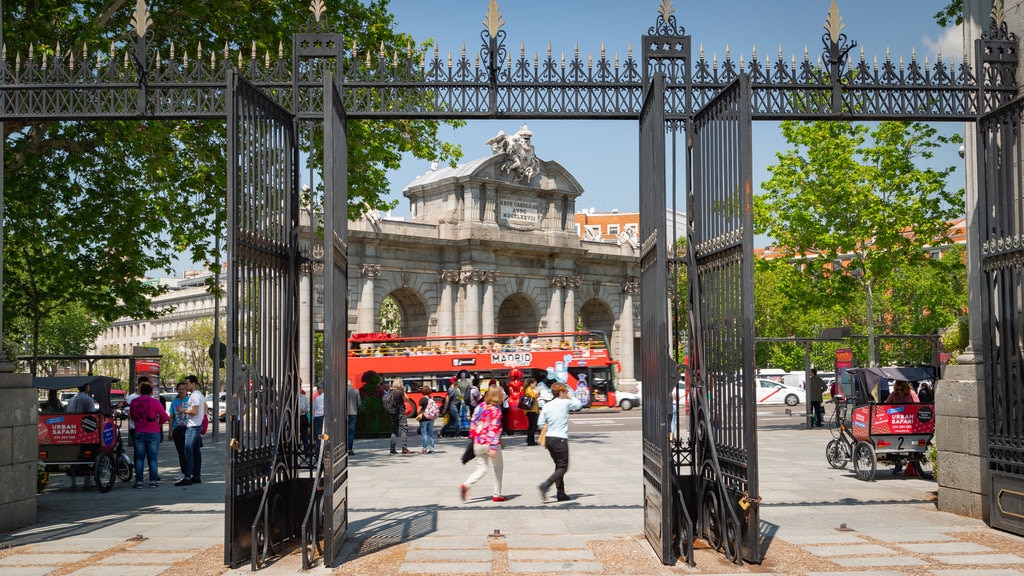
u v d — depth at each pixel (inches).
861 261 1333.7
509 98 427.8
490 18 428.8
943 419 497.7
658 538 377.7
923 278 2361.0
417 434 1330.0
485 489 628.7
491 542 412.8
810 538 412.8
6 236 952.3
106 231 994.7
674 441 419.8
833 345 2721.5
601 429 1392.7
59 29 755.4
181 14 810.8
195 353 4352.9
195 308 5541.3
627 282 3154.5
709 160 406.0
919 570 346.0
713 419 408.2
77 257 1089.4
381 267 2568.9
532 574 346.3
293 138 439.5
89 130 875.4
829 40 433.4
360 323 2516.0
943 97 446.9
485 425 562.3
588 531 442.3
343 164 419.8
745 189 354.9
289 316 430.9
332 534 361.7
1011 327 429.7
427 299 2696.9
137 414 694.5
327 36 430.6
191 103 420.2
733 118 369.1
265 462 398.9
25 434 475.2
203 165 899.4
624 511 510.3
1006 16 466.0
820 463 782.5
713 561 366.9
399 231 2615.7
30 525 475.2
